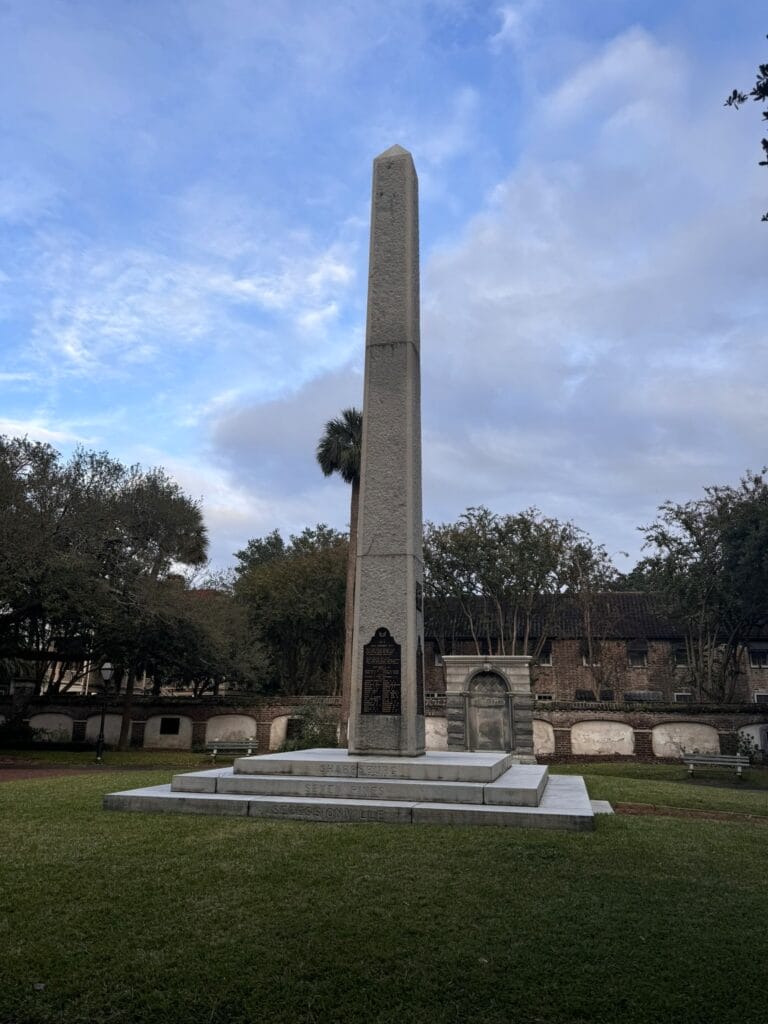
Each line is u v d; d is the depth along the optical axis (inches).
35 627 1194.6
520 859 272.8
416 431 480.1
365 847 285.1
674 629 1678.2
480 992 177.5
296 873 254.4
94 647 1222.3
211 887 241.4
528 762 927.7
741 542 1144.2
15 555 964.6
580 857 279.0
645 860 280.5
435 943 201.3
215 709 1318.9
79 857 275.1
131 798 368.8
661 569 1325.0
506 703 965.2
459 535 1542.8
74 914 220.1
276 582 1644.9
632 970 188.5
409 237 497.0
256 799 358.0
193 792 381.7
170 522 1204.5
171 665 1300.4
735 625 1306.6
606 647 1683.1
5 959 192.1
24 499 1024.9
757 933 211.5
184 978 182.7
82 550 1069.1
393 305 485.7
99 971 186.5
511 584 1514.5
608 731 1161.4
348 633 1092.5
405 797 362.9
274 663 1729.8
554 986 180.2
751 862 290.8
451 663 986.1
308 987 178.7
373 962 190.9
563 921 216.7
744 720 1123.9
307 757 424.2
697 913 225.9
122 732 1250.0
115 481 1187.3
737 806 479.8
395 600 442.6
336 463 1144.8
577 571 1505.9
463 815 334.6
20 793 452.8
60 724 1330.0
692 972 187.8
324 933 206.7
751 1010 170.6
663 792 532.1
